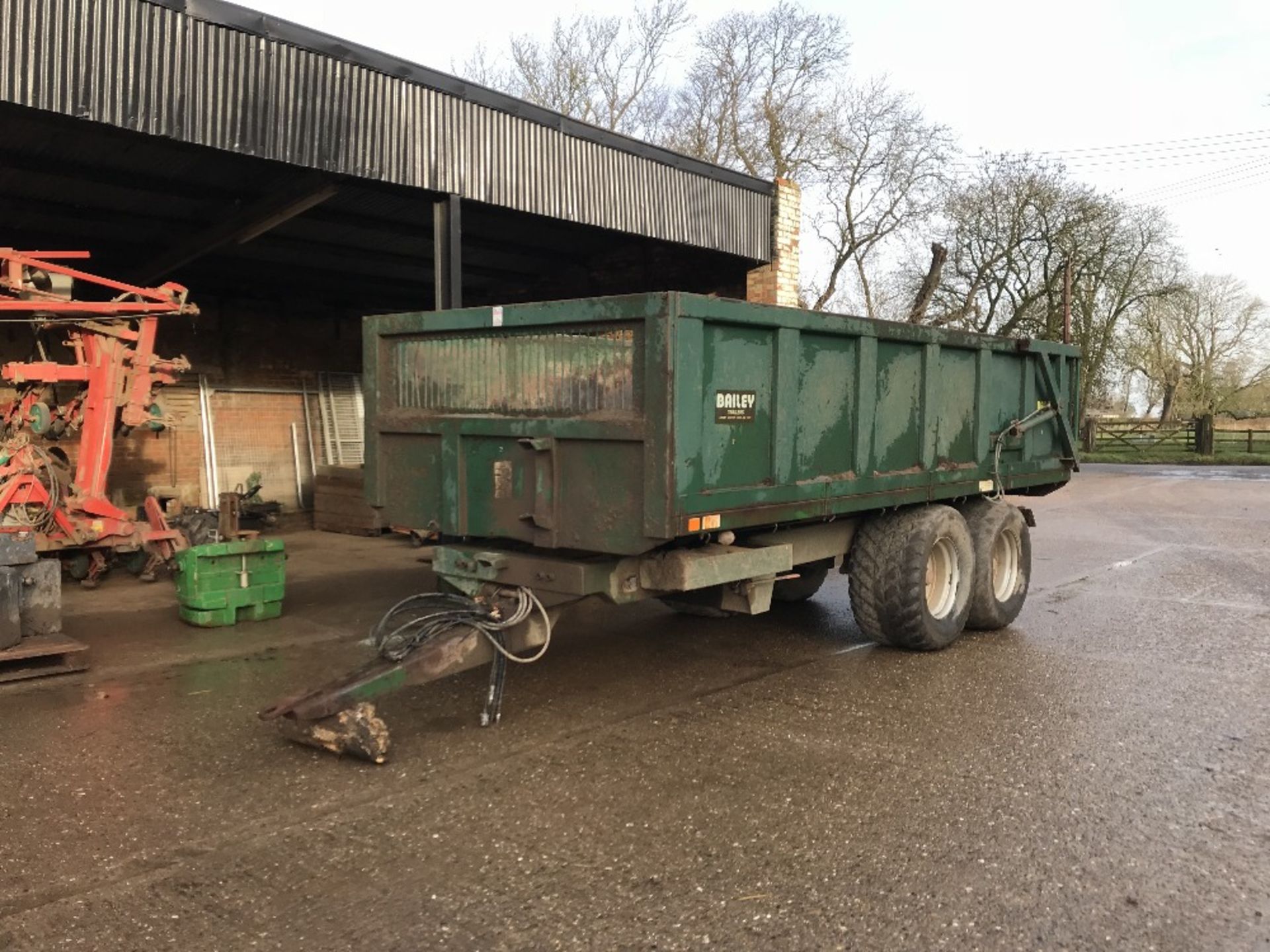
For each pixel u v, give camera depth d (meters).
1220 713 5.73
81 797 4.43
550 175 9.88
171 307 9.12
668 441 4.81
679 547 5.51
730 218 12.21
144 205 10.23
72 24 6.61
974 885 3.62
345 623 8.08
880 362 6.59
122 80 6.86
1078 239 35.91
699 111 33.78
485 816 4.24
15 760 4.90
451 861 3.82
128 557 10.30
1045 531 14.93
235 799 4.41
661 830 4.10
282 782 4.62
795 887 3.61
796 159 33.12
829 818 4.22
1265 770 4.81
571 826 4.14
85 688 6.18
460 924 3.35
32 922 3.34
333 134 8.05
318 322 14.85
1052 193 35.59
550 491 5.30
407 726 5.46
